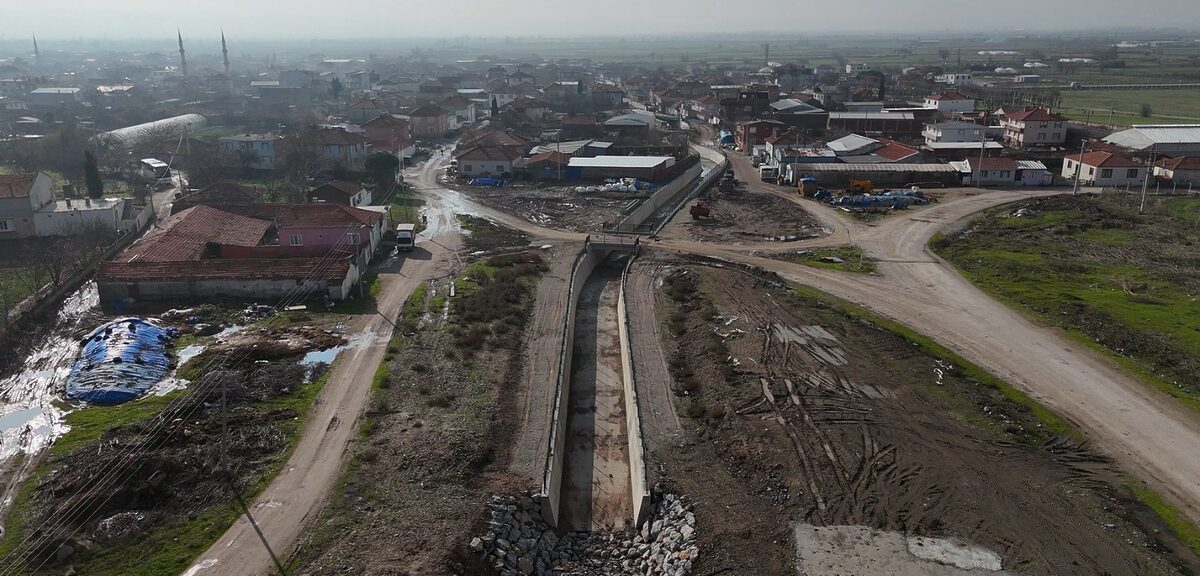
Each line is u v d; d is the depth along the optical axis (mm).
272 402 34031
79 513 25516
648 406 34750
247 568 23219
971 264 55688
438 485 27719
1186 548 24781
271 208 62188
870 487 27906
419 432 31344
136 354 37188
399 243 58875
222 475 27953
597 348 44688
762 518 26344
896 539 25016
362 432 31438
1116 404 34438
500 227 68000
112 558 23609
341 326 43469
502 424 32594
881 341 41500
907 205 75312
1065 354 39969
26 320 43281
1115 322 43094
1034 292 48938
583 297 53531
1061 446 30922
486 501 26859
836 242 62906
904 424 32406
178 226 55656
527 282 51469
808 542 24891
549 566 25734
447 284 51094
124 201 65000
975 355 39906
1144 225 65500
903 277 53531
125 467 27406
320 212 59125
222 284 47156
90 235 57469
